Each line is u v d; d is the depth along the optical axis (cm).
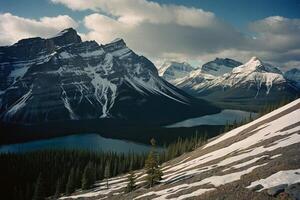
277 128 7894
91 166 13688
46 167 15300
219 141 11306
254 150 6381
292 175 3803
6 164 15475
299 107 9269
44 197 12094
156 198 5469
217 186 4603
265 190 3688
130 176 8331
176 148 15012
